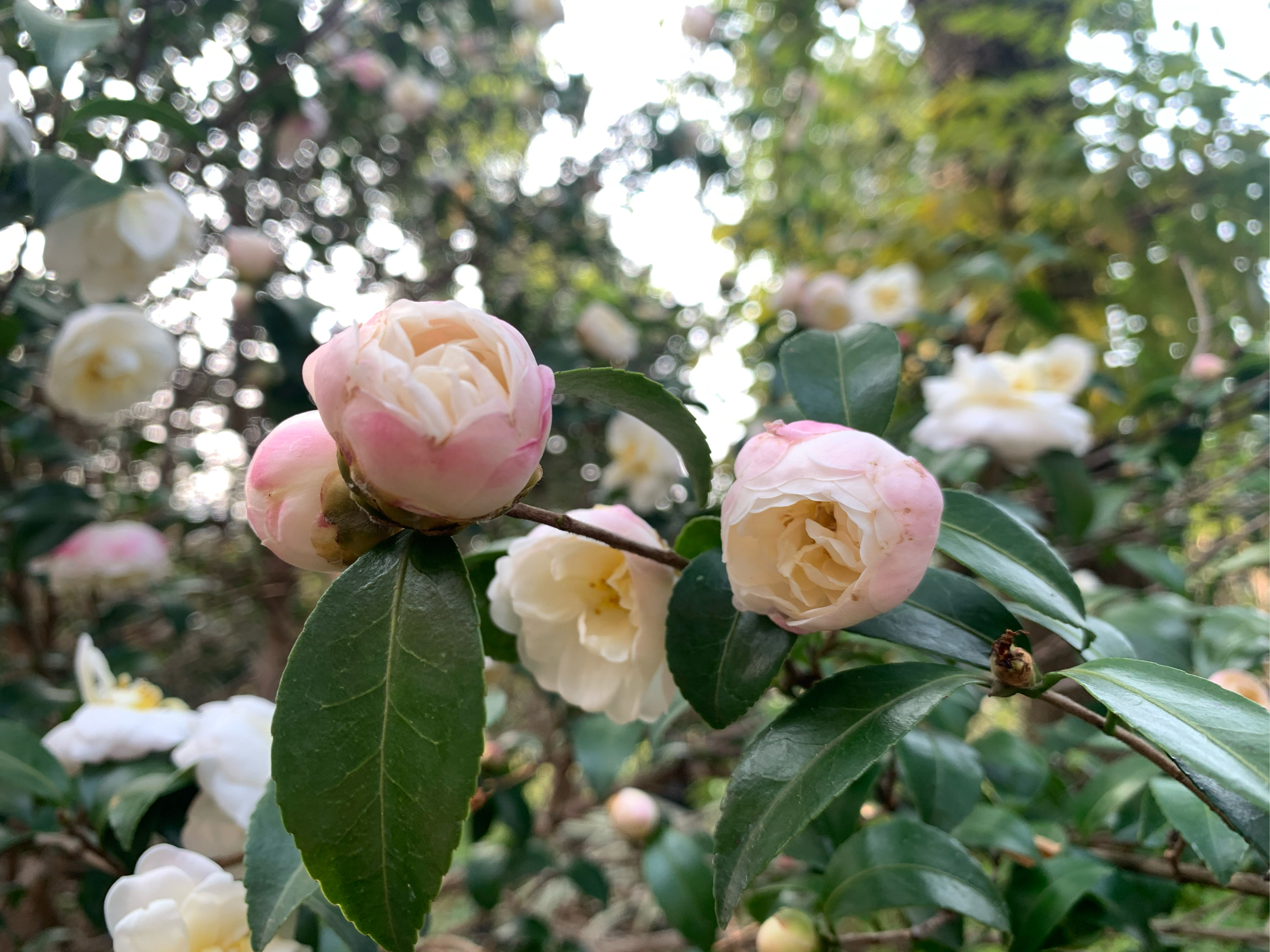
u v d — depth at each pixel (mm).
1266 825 194
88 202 356
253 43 711
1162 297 916
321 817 187
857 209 1289
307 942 281
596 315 833
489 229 1017
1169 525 749
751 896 380
